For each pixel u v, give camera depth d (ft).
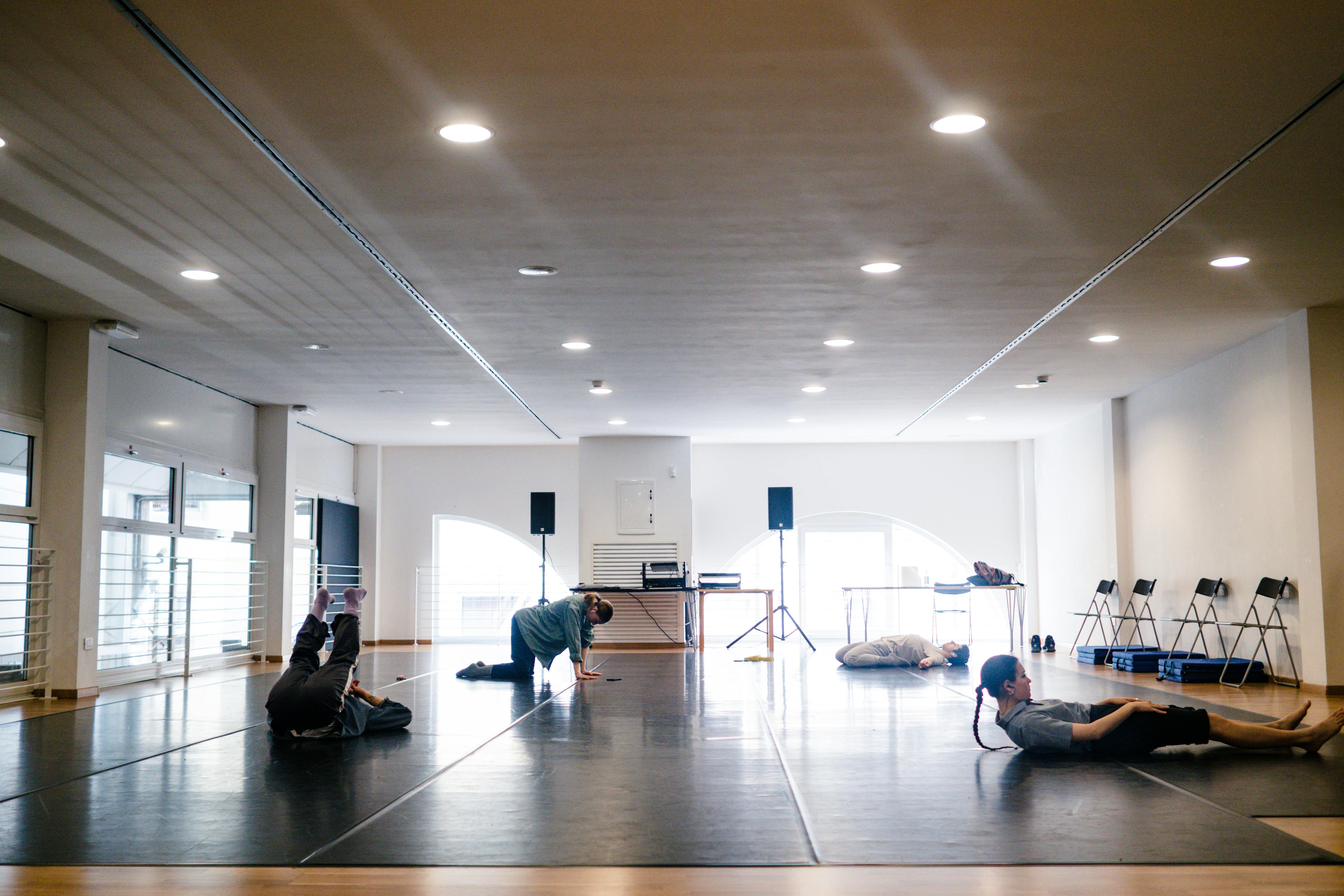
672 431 44.98
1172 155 15.01
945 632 49.32
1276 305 24.21
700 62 12.09
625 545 46.16
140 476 29.68
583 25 11.25
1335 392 24.52
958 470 49.80
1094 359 30.25
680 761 15.08
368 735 17.88
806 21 11.20
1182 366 31.53
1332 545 24.63
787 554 50.31
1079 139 14.43
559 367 30.81
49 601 24.94
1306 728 15.43
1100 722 15.07
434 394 35.42
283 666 34.83
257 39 11.53
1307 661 25.41
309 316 24.58
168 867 9.60
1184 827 10.85
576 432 45.16
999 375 32.71
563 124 13.79
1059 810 11.70
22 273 21.09
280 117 13.58
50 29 11.30
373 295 22.65
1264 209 17.33
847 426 43.96
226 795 12.82
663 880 9.14
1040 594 47.52
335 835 10.72
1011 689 15.92
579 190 16.29
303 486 42.24
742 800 12.35
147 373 29.99
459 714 20.71
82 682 25.07
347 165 15.25
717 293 22.53
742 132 14.11
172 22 11.16
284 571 37.29
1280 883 8.92
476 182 15.92
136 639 29.53
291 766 14.80
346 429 43.86
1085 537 40.98
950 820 11.25
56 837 10.71
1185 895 8.59
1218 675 27.81
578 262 20.16
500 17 11.06
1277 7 11.04
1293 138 14.43
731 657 37.11
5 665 24.25
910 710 20.92
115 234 18.53
